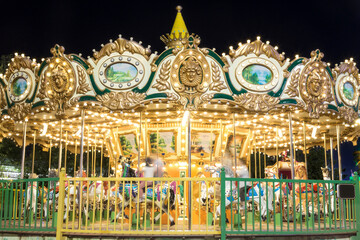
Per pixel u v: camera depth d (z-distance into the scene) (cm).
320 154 3600
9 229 1127
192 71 1246
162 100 1258
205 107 1415
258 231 1028
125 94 1273
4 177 3172
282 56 1323
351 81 1499
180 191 1498
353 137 1902
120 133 1672
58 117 1343
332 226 1343
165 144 1596
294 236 1061
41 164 3294
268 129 1809
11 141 3052
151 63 1272
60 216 1055
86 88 1294
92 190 1495
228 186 1312
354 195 1146
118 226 1264
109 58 1294
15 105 1438
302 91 1340
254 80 1302
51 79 1327
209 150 1608
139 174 1355
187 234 1011
